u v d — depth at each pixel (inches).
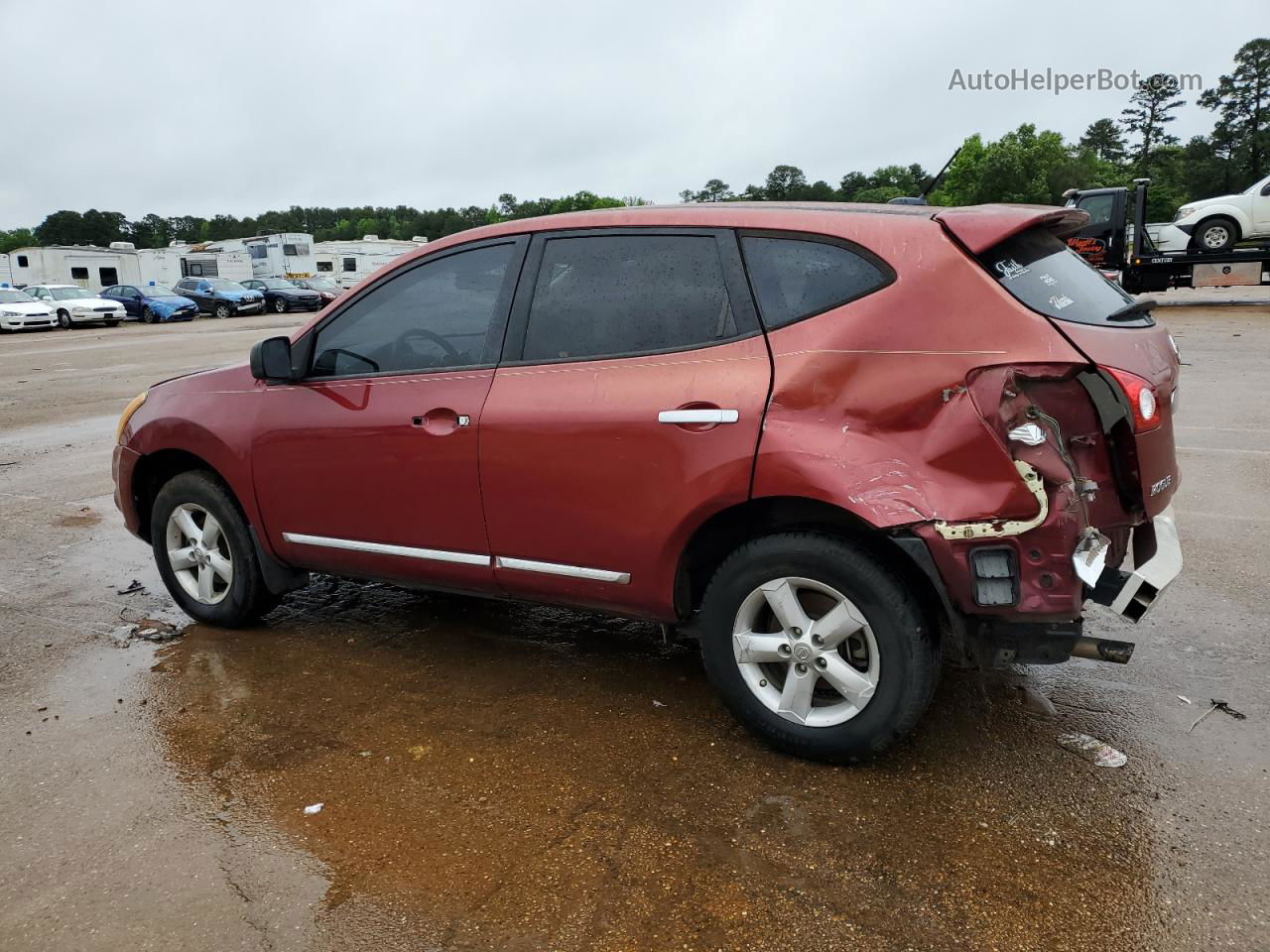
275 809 113.9
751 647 121.1
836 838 105.4
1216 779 115.7
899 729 113.6
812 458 110.5
